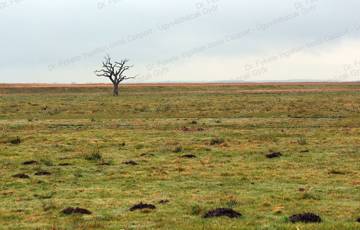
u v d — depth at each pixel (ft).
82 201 81.92
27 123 214.48
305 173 104.42
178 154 131.34
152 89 595.88
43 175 105.19
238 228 64.08
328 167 111.14
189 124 205.67
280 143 148.66
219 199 82.17
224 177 101.65
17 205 79.41
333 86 607.78
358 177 99.55
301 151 133.08
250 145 145.48
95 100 385.50
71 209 74.23
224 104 314.76
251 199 82.02
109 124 208.74
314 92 479.00
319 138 157.69
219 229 63.72
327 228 63.16
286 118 224.53
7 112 273.13
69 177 102.78
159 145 147.33
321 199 81.82
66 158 126.82
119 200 82.38
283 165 114.21
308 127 191.21
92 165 116.88
